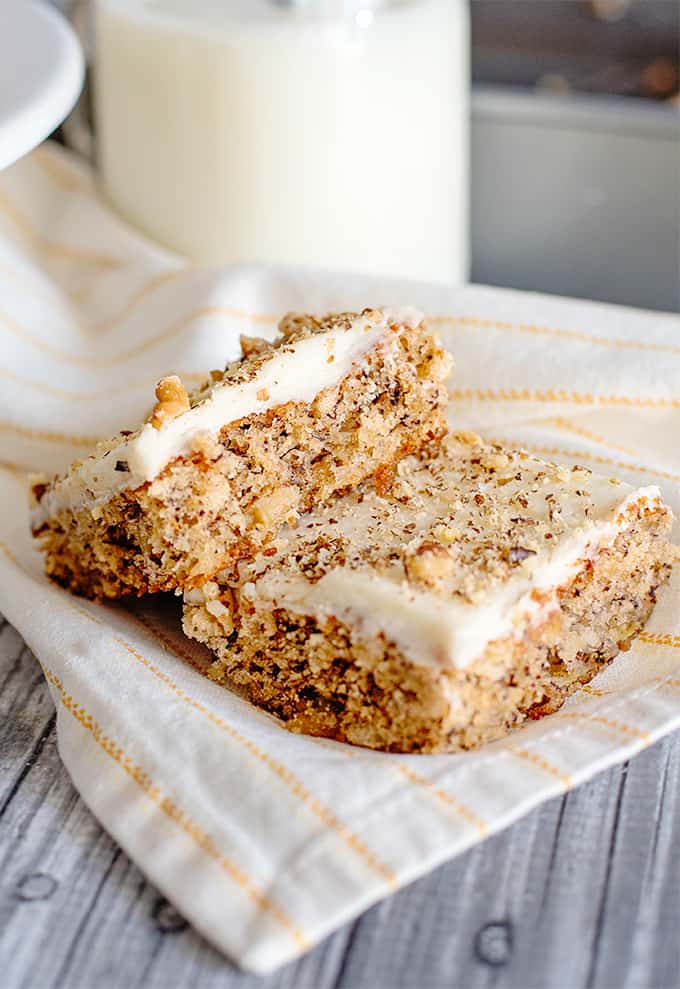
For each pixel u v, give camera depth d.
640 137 0.50
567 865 0.30
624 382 0.38
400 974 0.28
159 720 0.31
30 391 0.40
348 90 0.43
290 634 0.32
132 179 0.45
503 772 0.30
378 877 0.28
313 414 0.35
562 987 0.28
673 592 0.35
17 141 0.34
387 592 0.31
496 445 0.37
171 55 0.43
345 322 0.35
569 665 0.33
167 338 0.41
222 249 0.45
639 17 0.54
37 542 0.37
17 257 0.44
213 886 0.28
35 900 0.30
